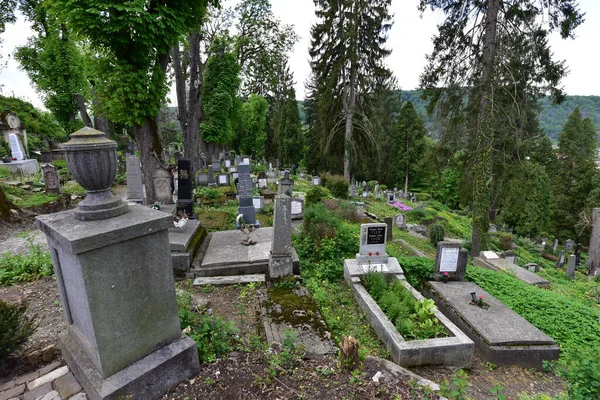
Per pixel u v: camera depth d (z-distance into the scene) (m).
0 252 8.27
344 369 3.55
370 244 7.73
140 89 9.62
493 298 7.01
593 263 16.36
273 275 6.82
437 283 7.77
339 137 27.28
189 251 7.26
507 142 13.39
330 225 9.35
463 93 13.27
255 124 40.59
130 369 3.04
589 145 32.81
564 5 11.15
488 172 12.87
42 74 25.77
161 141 12.26
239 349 3.87
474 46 12.94
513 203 14.03
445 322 5.61
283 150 40.09
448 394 3.38
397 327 5.45
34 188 16.16
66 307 3.43
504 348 5.45
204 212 12.95
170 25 9.22
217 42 23.64
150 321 3.20
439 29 13.54
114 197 3.21
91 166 2.90
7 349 3.65
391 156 38.69
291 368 3.49
